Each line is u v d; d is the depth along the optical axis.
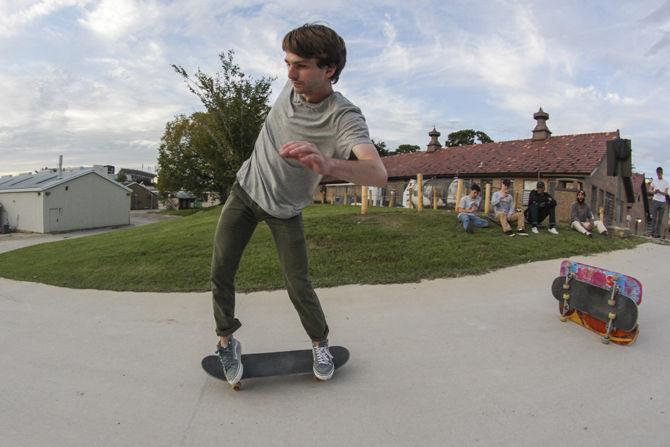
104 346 3.28
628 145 9.44
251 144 15.40
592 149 17.61
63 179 32.09
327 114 1.98
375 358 2.92
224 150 15.73
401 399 2.34
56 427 2.10
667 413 2.18
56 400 2.39
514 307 4.12
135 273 6.04
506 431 2.03
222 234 2.31
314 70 1.88
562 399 2.33
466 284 5.03
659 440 1.94
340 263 5.95
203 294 4.95
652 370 2.71
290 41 1.87
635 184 26.34
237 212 2.32
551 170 17.00
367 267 5.77
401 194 24.61
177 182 44.75
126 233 12.32
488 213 10.38
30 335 3.59
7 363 2.96
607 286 3.21
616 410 2.21
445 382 2.54
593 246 7.56
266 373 2.49
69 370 2.81
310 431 2.04
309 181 2.20
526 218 8.75
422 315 3.89
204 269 6.00
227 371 2.41
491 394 2.39
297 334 3.48
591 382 2.54
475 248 6.77
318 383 2.55
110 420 2.17
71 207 32.75
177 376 2.69
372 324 3.66
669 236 20.05
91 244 9.85
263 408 2.26
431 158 25.44
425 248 6.65
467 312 3.96
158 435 2.02
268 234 7.70
